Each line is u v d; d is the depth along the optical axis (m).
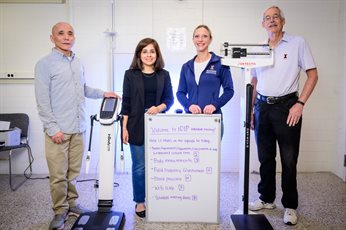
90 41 3.54
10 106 3.59
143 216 2.46
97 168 3.66
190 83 2.46
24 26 3.49
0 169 3.67
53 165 2.29
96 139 3.64
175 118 2.27
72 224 2.34
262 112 2.45
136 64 2.40
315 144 3.71
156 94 2.38
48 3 3.47
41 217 2.48
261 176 2.62
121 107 2.42
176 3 3.52
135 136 2.35
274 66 2.34
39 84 2.21
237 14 3.53
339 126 3.56
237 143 3.68
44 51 3.53
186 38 3.55
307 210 2.61
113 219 2.22
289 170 2.37
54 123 2.25
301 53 2.30
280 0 3.52
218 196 2.32
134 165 2.43
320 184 3.28
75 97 2.35
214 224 2.34
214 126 2.26
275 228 2.30
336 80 3.63
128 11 3.53
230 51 2.30
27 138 3.53
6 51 3.51
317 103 3.67
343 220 2.42
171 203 2.34
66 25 2.28
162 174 2.32
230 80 2.45
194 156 2.29
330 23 3.56
